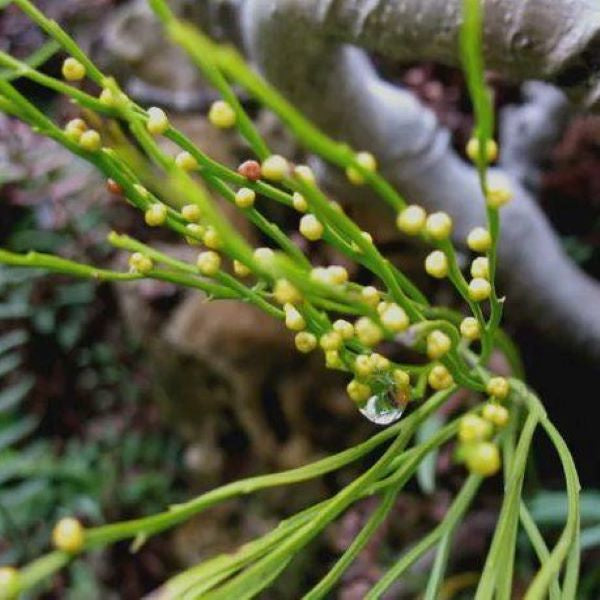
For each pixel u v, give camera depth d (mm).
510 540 111
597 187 331
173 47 344
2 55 108
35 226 474
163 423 443
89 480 445
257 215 122
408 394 122
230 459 381
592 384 314
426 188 245
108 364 458
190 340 343
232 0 225
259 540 108
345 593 319
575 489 117
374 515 120
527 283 272
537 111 313
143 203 120
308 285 91
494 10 140
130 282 383
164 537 403
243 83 78
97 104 114
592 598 292
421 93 344
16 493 450
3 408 458
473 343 301
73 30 421
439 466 319
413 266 312
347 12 168
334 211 102
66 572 405
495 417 116
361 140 231
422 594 310
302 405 344
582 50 136
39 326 457
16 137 434
